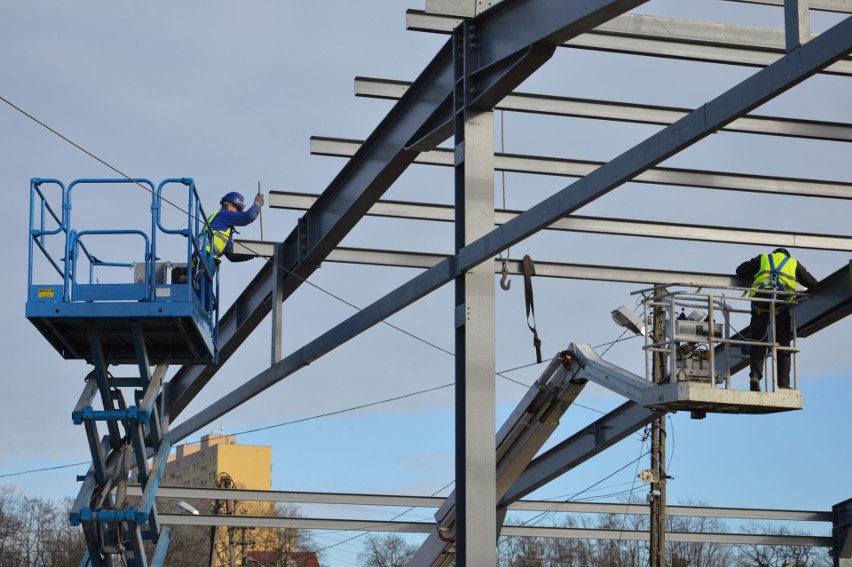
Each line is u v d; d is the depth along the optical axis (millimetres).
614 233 19234
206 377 23609
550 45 13688
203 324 15375
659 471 29359
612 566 70688
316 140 18672
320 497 25766
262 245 20266
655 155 10898
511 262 19266
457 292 14500
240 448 112562
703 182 18594
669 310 14117
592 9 12633
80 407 14641
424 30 15289
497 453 20828
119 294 14312
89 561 15695
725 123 10203
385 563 79500
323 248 19656
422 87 16594
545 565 71938
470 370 14117
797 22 9602
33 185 14344
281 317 19938
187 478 118312
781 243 19625
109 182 14414
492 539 13820
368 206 18641
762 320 14789
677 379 13883
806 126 18109
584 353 18547
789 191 18859
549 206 12359
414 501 25891
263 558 75000
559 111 17484
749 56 16719
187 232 14492
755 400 13961
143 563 15234
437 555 23188
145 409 14547
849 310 16797
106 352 15641
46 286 14172
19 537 66562
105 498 15648
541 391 19484
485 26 14906
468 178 14703
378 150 17828
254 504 78312
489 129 14945
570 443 22156
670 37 15594
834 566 27750
